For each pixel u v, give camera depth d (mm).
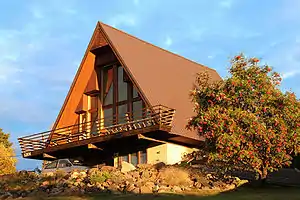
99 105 32656
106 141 29484
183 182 22906
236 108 22266
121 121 30828
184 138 28719
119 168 27547
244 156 21172
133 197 20188
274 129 21531
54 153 33906
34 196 22500
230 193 21219
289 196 19984
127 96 30953
